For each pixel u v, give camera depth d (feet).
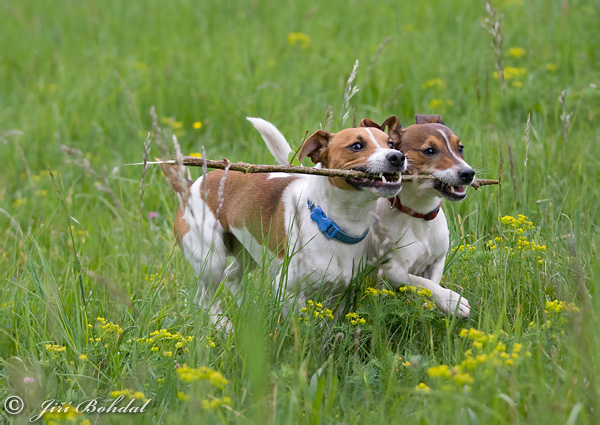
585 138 34.53
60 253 31.50
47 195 37.60
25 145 43.78
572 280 22.29
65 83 49.88
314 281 23.44
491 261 24.12
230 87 45.70
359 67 45.44
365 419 16.98
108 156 41.70
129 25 64.39
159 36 60.13
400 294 23.35
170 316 24.63
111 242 30.19
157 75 49.96
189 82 47.29
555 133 36.76
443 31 51.93
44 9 71.20
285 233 24.34
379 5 59.31
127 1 71.20
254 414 16.81
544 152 32.65
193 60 51.80
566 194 28.32
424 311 21.75
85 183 39.60
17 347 22.81
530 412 16.49
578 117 37.88
